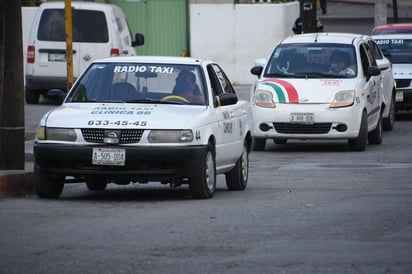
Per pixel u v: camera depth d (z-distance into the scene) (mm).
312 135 38594
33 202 25500
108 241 19766
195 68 27484
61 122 25156
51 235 20453
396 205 24641
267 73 40375
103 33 53312
